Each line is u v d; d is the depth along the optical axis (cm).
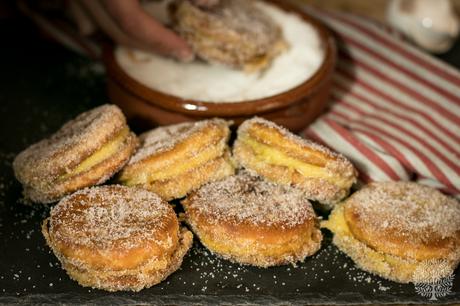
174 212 46
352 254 46
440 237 45
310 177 47
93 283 44
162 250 44
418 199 48
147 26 52
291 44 56
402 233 45
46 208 49
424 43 64
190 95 52
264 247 45
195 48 54
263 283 45
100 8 54
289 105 51
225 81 53
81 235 44
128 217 45
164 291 44
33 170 47
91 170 47
